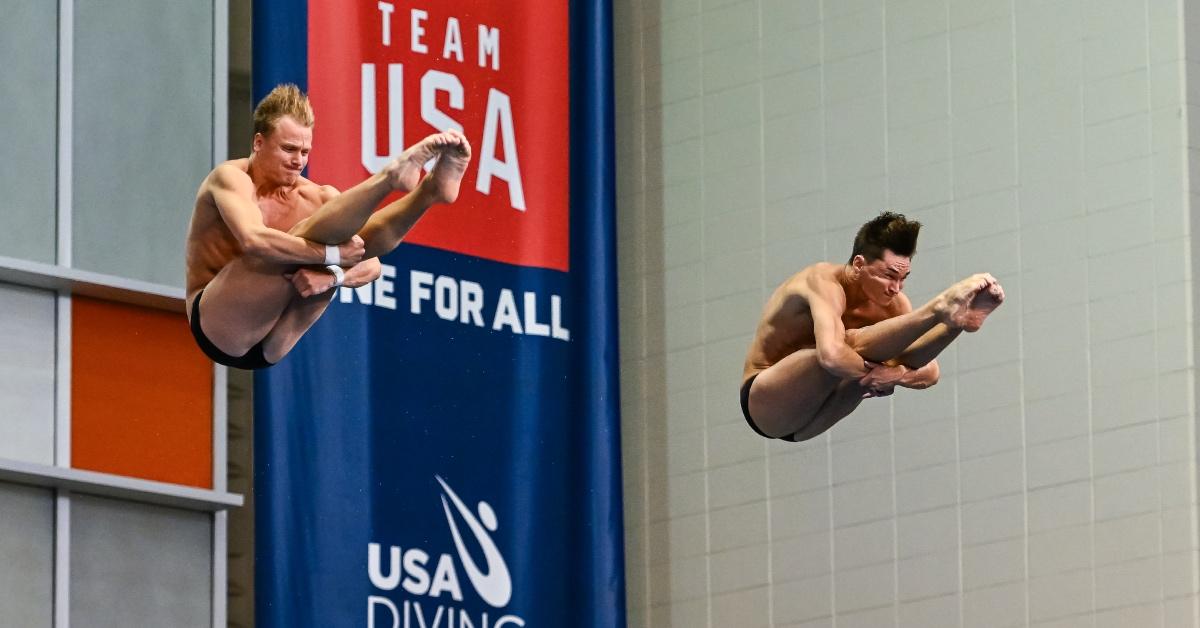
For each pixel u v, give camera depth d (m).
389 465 16.97
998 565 16.97
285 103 11.93
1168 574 16.12
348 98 17.25
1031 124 17.48
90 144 16.50
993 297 12.15
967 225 17.69
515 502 17.58
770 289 18.70
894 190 18.14
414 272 17.44
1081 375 16.84
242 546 19.78
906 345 12.34
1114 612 16.34
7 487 15.77
